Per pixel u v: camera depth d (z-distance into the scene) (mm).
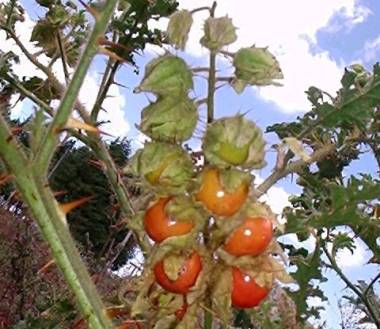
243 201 171
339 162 298
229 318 173
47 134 157
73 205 163
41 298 449
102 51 157
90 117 261
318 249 251
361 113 220
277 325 240
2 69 296
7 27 307
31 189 157
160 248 172
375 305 346
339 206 209
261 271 174
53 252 159
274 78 171
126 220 181
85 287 160
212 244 173
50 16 314
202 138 172
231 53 172
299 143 186
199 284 173
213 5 172
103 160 250
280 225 178
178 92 171
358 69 231
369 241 294
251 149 169
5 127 157
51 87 331
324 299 307
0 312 485
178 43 172
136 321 188
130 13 320
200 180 170
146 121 171
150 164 170
